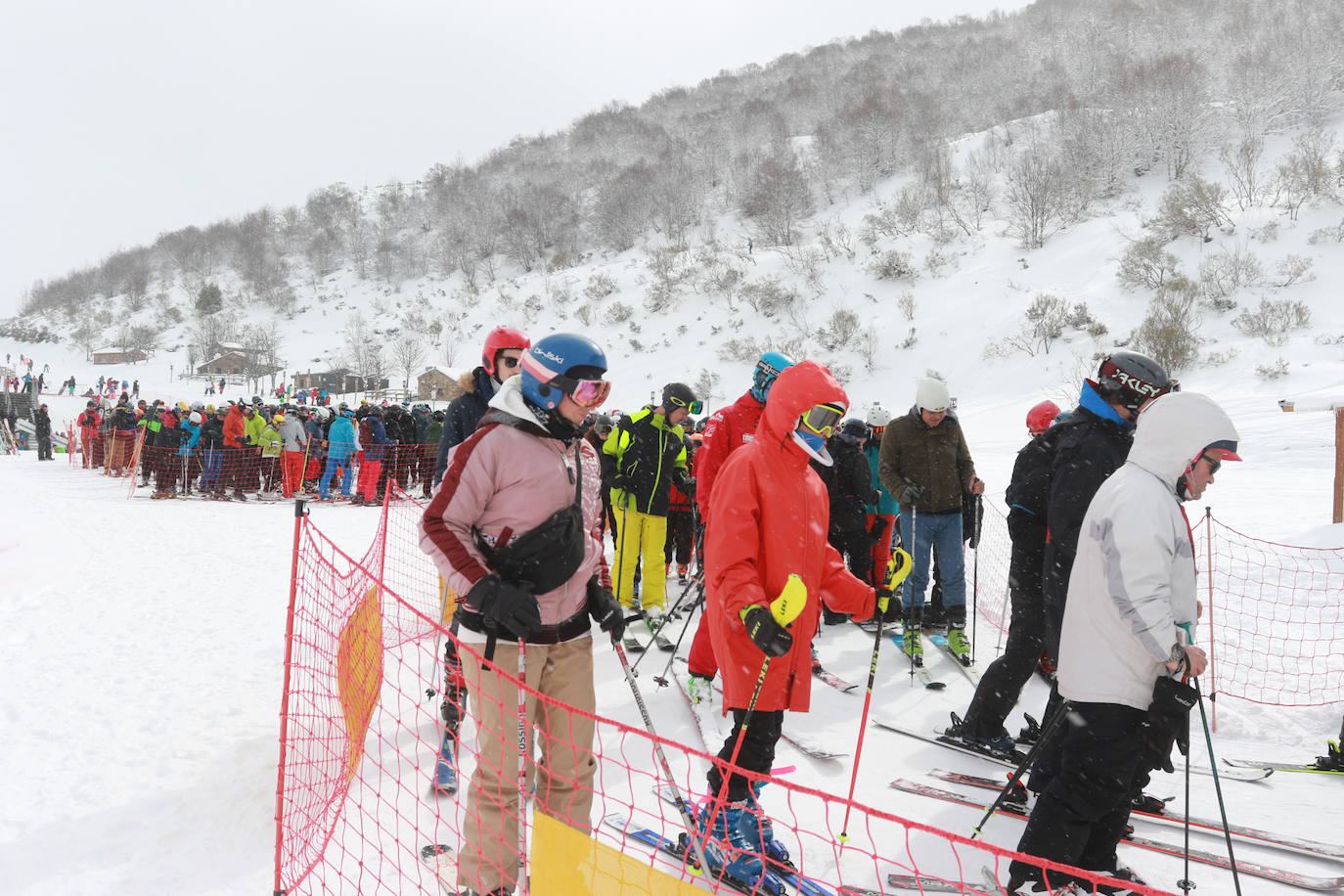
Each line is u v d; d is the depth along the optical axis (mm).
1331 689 4500
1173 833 3100
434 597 6332
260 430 14922
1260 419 19188
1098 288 41281
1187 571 2543
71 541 9109
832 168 75250
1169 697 2365
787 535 2719
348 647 3412
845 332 44312
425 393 54844
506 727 2420
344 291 98875
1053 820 2561
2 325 112875
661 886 1771
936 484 5191
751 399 4551
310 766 3395
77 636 5469
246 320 96750
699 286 60156
